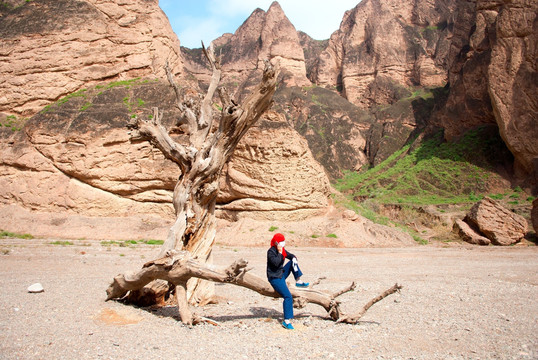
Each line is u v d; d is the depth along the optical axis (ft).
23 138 88.99
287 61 278.46
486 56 153.17
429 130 193.57
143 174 89.51
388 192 148.36
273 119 91.66
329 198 103.50
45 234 79.51
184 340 19.07
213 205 28.89
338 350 17.76
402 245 84.12
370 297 31.19
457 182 142.20
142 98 97.55
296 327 21.85
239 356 16.90
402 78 271.69
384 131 229.04
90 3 110.01
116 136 88.94
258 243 77.77
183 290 23.18
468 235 92.27
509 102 127.75
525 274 44.29
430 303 28.76
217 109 98.17
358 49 285.23
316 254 65.10
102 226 83.87
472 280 39.91
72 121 89.71
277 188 88.12
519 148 126.72
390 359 16.57
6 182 86.79
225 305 28.71
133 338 18.99
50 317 22.00
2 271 39.32
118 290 26.00
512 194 127.54
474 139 153.69
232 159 90.48
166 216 91.09
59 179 87.76
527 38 125.18
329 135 232.12
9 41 100.89
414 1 301.22
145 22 112.78
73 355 16.30
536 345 18.37
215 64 29.66
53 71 101.19
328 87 284.61
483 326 21.94
